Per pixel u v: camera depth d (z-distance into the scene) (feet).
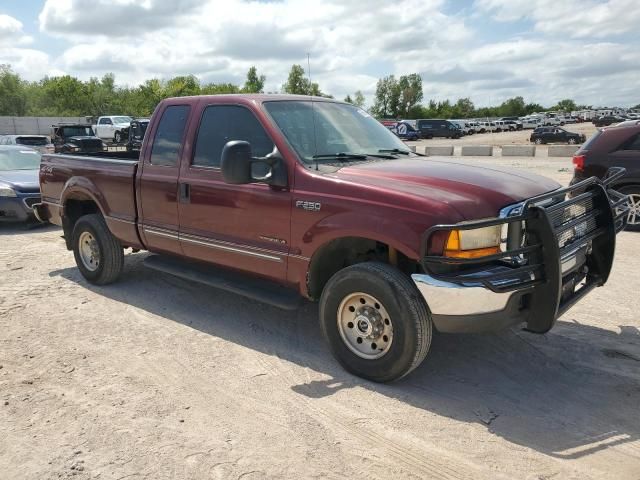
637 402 11.93
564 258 12.08
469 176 12.94
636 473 9.58
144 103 223.92
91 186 19.52
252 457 10.09
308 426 11.10
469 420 11.32
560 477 9.48
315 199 13.12
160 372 13.58
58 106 233.76
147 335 15.96
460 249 11.28
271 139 14.19
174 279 21.38
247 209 14.55
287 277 14.11
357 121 16.61
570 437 10.69
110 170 18.69
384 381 12.73
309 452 10.25
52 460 10.02
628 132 28.14
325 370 13.64
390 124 179.83
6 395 12.41
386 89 329.31
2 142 78.74
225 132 15.40
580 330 15.75
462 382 12.93
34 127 164.96
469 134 205.16
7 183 33.12
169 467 9.79
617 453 10.15
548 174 55.06
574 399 12.10
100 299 19.16
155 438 10.69
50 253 26.58
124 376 13.35
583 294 13.35
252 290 14.94
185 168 16.21
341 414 11.57
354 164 14.08
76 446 10.46
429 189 12.12
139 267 22.98
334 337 13.34
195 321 17.06
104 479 9.48
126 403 12.05
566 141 134.31
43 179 22.26
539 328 11.85
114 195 18.69
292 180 13.65
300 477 9.52
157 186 16.98
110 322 16.99
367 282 12.28
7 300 19.04
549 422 11.22
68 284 21.03
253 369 13.74
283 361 14.19
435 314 11.55
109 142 109.70
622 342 14.90
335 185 12.92
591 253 14.06
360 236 12.40
